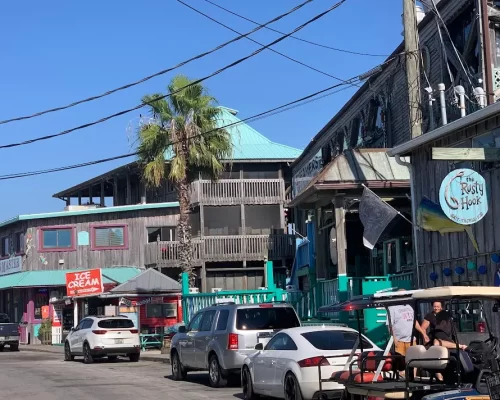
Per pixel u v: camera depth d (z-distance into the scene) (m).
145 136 29.77
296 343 13.55
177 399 15.63
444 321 10.72
